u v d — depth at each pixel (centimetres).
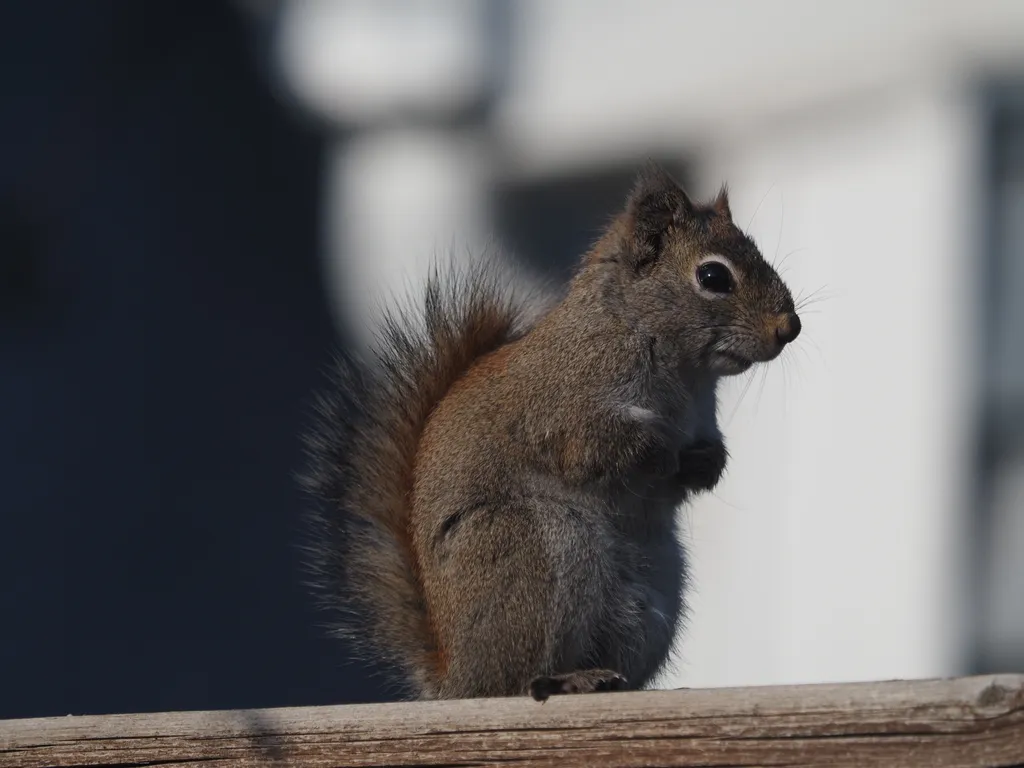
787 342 769
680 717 520
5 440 1472
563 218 1466
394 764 546
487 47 1492
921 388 1189
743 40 1293
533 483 723
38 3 1609
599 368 746
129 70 1648
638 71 1369
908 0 1191
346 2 1586
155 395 1538
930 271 1184
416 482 741
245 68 1664
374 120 1600
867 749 493
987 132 1172
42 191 1575
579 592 708
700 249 773
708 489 764
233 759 555
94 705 1265
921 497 1186
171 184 1636
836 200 1243
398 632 737
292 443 1534
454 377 779
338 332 1616
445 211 1544
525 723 538
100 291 1577
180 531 1438
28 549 1402
